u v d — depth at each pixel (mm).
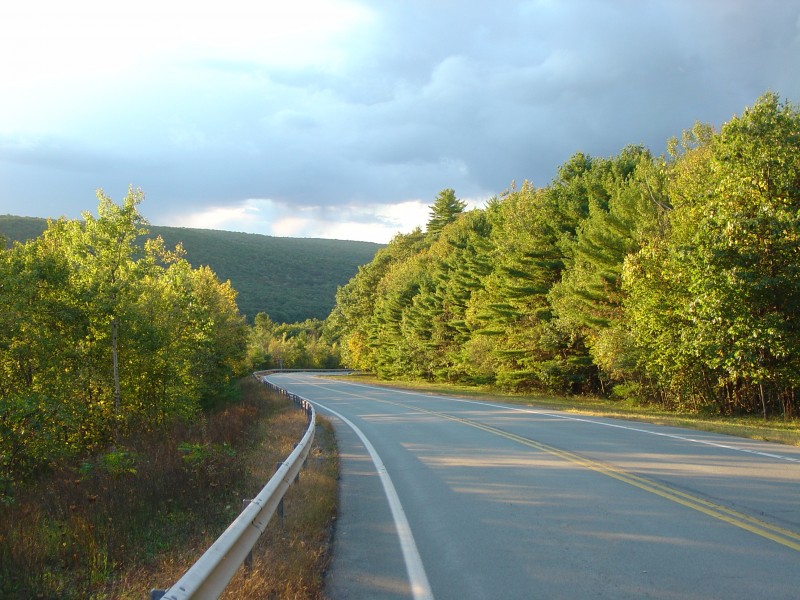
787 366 21812
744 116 21641
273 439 16406
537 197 44844
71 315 17625
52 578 5391
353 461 13109
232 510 8086
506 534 6934
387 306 76125
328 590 5457
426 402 32312
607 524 7137
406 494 9461
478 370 48062
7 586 5145
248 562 5555
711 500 8062
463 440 15664
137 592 5129
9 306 15500
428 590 5324
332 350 123562
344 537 7215
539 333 40406
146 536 6906
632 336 29938
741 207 21625
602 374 37188
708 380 27344
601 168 45375
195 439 14523
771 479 9352
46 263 16875
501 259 48906
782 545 6086
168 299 23484
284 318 140250
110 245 19766
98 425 18359
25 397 13422
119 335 19734
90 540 6270
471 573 5695
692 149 31703
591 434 15867
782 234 20234
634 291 27219
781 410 25484
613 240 32875
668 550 6066
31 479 12672
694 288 22094
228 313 36031
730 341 21656
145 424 20062
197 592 3844
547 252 43906
